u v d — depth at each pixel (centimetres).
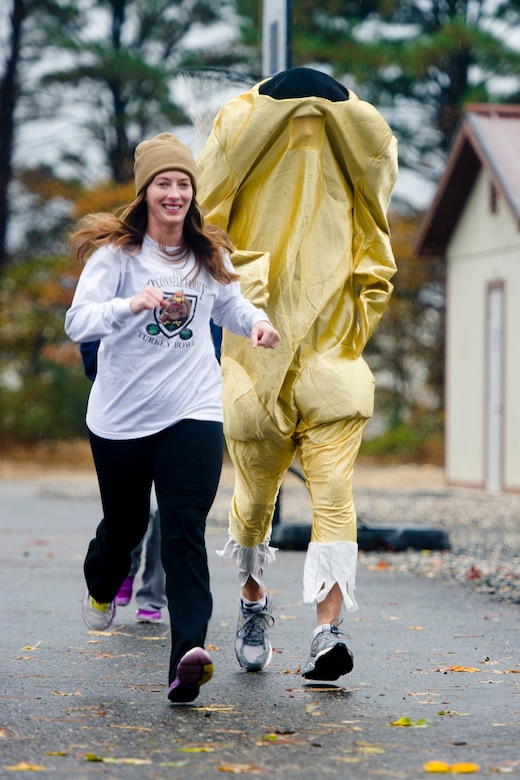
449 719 1162
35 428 9038
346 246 1397
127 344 1206
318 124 1378
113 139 10575
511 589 2159
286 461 1398
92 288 1191
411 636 1666
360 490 5550
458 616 1850
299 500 4672
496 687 1322
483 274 5712
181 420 1212
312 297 1372
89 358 1588
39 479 7000
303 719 1155
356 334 1402
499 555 2727
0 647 1560
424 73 9294
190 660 1148
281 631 1703
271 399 1356
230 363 1406
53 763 990
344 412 1346
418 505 4431
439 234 6050
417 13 9888
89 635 1662
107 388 1223
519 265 5378
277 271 1379
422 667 1439
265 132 1371
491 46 9144
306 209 1380
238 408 1375
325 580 1320
